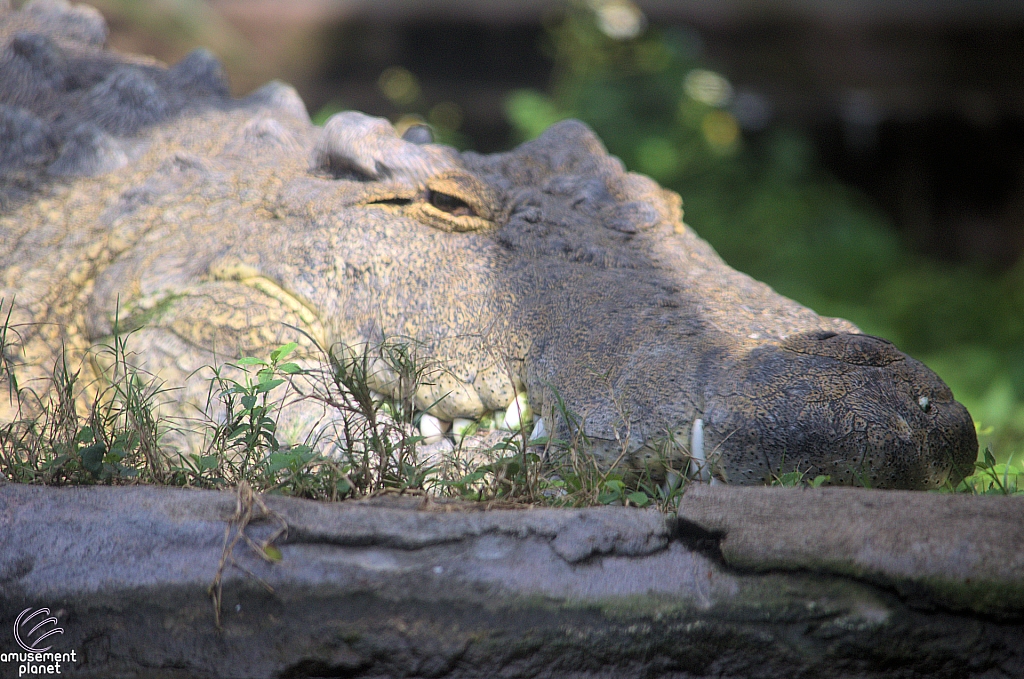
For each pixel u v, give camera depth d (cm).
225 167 892
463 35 2648
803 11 2561
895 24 2553
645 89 2111
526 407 688
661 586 476
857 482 550
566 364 655
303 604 475
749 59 2592
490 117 2495
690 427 571
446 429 736
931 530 462
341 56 2664
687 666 472
